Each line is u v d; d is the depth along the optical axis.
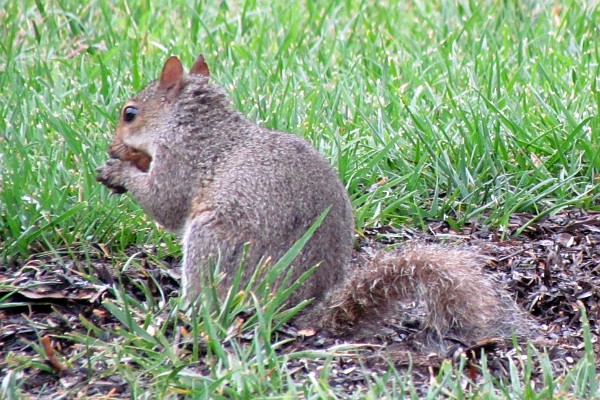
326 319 8.84
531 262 10.16
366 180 11.70
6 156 11.23
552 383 7.30
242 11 17.27
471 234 10.91
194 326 8.01
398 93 13.31
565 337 8.85
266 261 8.59
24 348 8.50
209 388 7.26
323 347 8.57
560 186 11.29
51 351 7.98
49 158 11.57
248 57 15.29
